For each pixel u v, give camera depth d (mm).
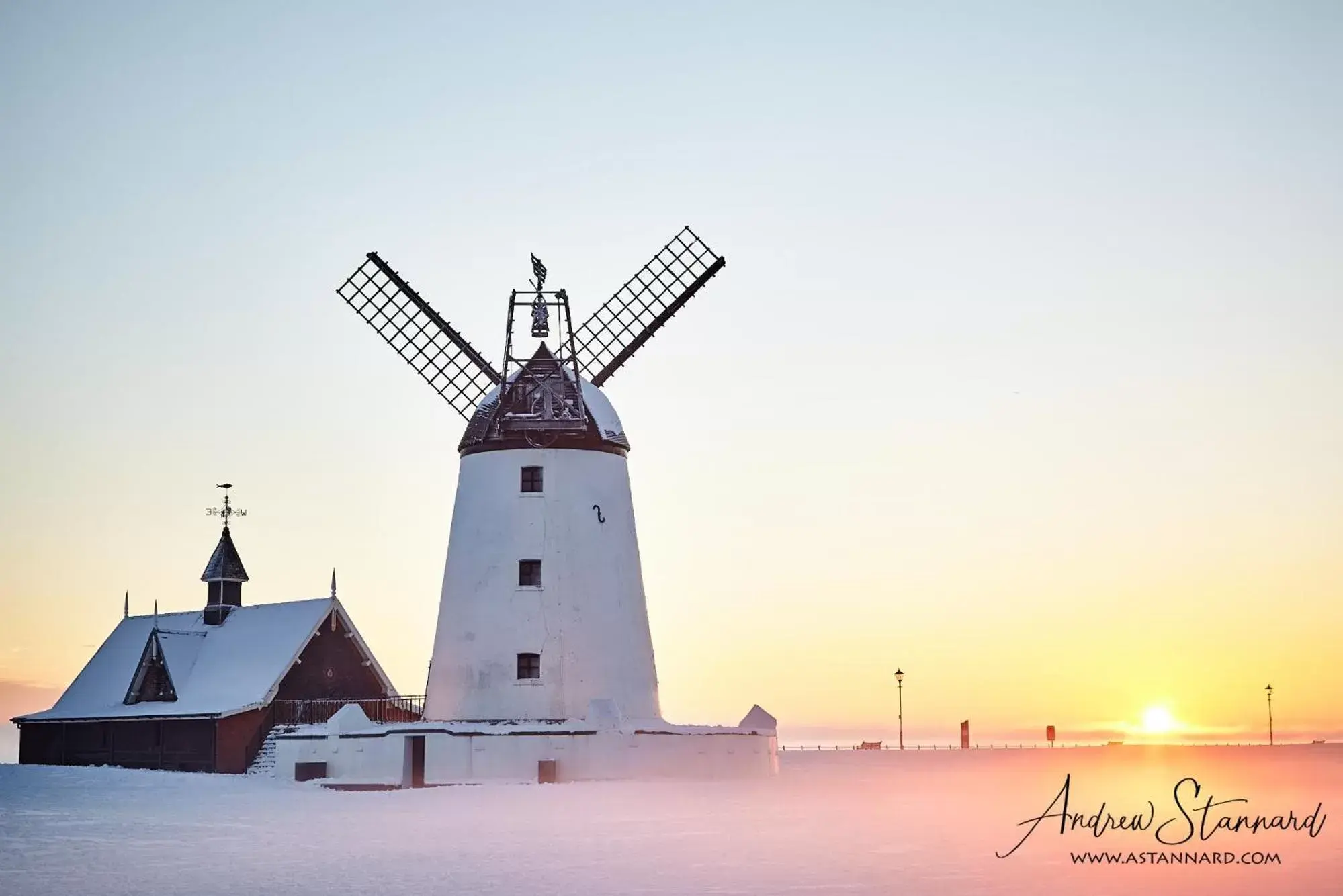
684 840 40531
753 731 60938
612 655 59188
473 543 60125
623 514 61281
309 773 59406
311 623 69500
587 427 60625
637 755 56875
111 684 73625
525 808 48781
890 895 31906
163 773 62500
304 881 33406
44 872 34781
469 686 58812
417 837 41156
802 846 39625
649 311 65188
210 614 74250
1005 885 33344
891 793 58188
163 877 34156
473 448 61062
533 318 61219
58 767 63250
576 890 32312
